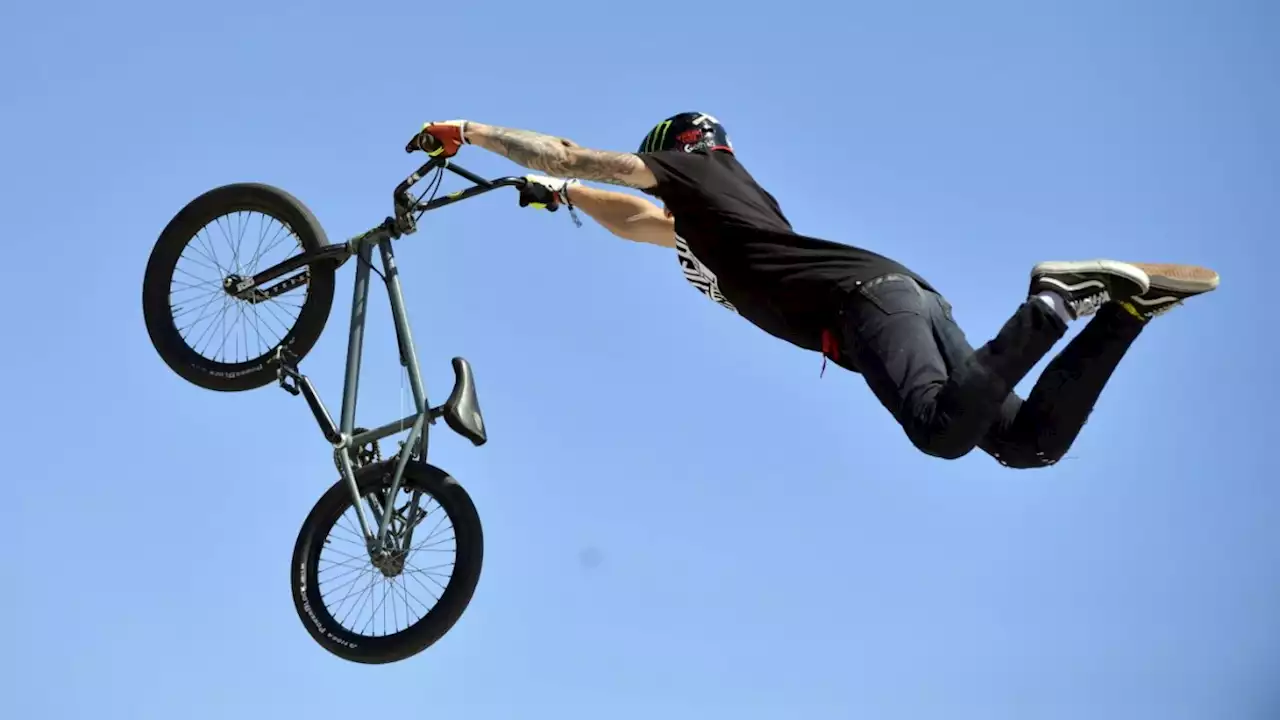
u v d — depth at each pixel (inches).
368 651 373.1
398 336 386.3
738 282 329.7
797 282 320.8
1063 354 303.1
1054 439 304.2
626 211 382.9
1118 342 297.0
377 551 375.9
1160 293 289.1
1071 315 289.4
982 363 289.7
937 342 313.1
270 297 412.8
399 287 390.3
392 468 380.8
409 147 357.7
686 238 336.5
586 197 383.6
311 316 405.4
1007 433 311.6
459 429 375.2
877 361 307.3
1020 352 288.0
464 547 374.6
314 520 383.2
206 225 418.6
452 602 372.5
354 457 387.2
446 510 377.1
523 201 385.7
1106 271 287.7
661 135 354.0
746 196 335.0
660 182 335.6
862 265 318.0
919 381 300.8
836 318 319.3
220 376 409.1
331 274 406.9
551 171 341.4
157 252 417.4
